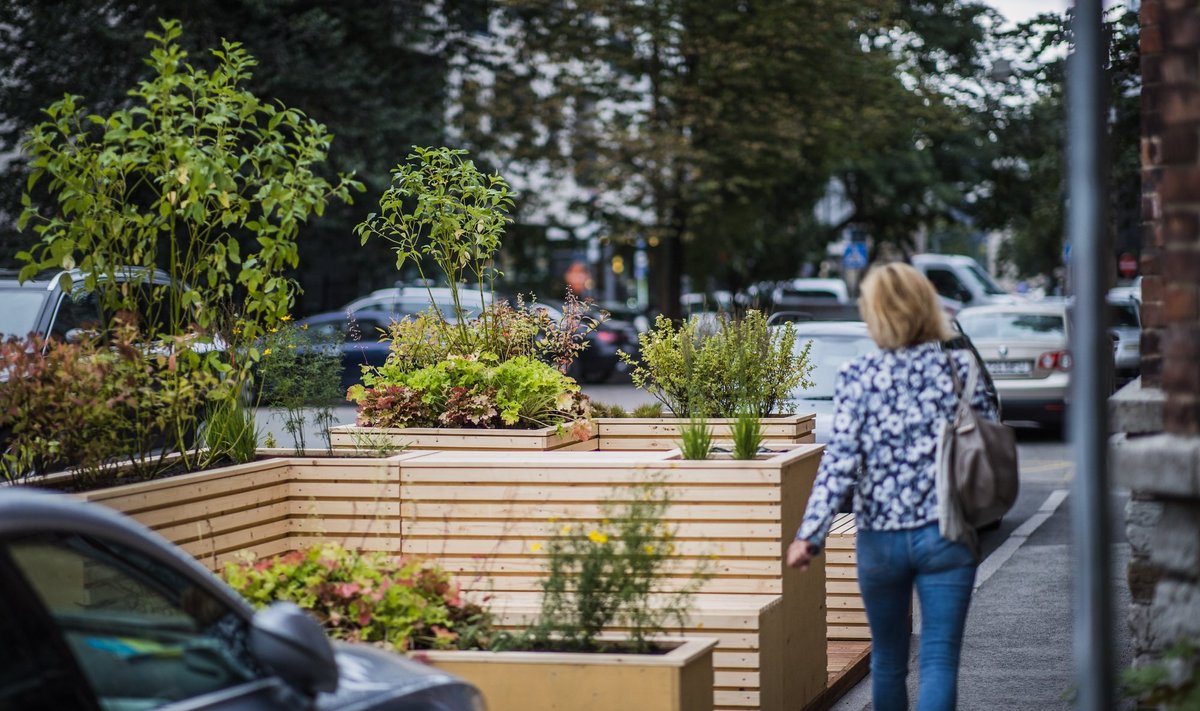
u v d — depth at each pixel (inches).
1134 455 172.6
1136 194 757.9
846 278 1713.8
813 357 490.9
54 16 983.0
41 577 111.2
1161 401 188.1
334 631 197.3
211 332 275.6
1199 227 171.5
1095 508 124.9
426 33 1151.6
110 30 983.0
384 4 1136.2
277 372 293.7
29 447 236.4
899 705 196.9
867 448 190.9
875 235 1699.1
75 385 234.5
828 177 1509.6
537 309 370.6
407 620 197.2
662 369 350.9
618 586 196.2
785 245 1702.8
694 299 1537.9
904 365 190.9
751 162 1128.2
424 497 251.3
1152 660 195.3
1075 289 126.0
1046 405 740.7
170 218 271.6
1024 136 1300.4
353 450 286.7
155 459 262.1
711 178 1155.3
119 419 240.8
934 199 1622.8
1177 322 173.9
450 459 252.5
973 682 280.7
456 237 358.9
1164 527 178.7
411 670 140.2
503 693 189.2
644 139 1118.4
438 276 1159.6
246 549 239.9
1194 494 169.9
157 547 123.0
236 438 265.4
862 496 192.4
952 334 194.2
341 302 1170.6
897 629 196.1
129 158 261.4
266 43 1040.2
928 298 192.2
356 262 1137.4
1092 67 125.3
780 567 237.3
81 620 113.0
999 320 771.4
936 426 189.2
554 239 1359.5
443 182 359.6
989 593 382.3
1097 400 124.8
